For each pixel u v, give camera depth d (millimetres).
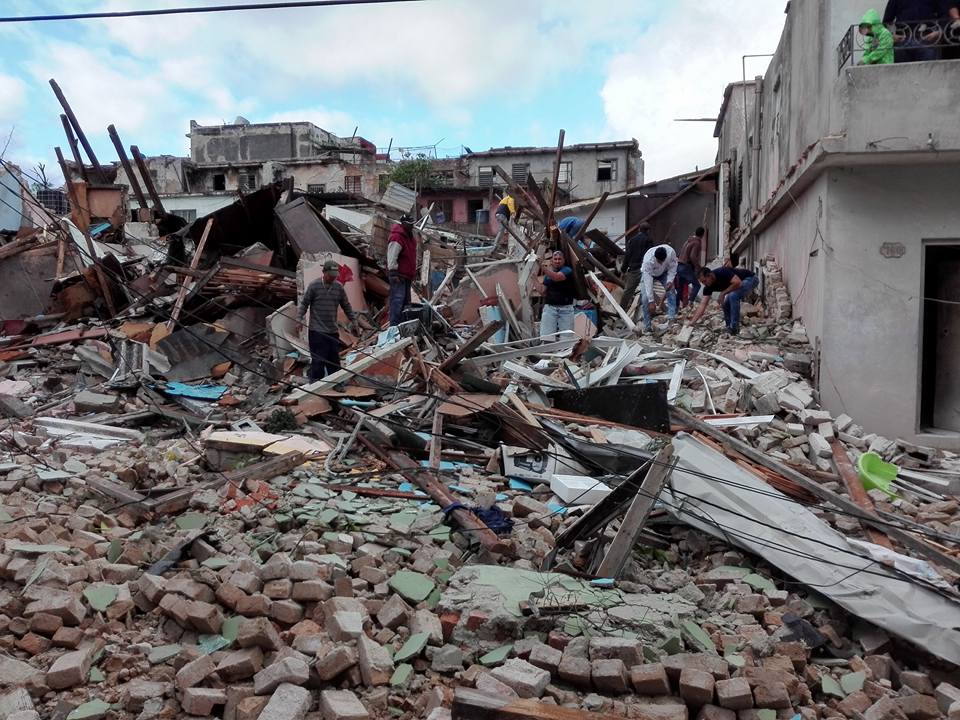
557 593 4832
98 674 4070
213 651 4219
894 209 9344
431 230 23109
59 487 6703
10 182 20359
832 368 9586
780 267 14320
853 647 4926
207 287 12516
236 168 41312
